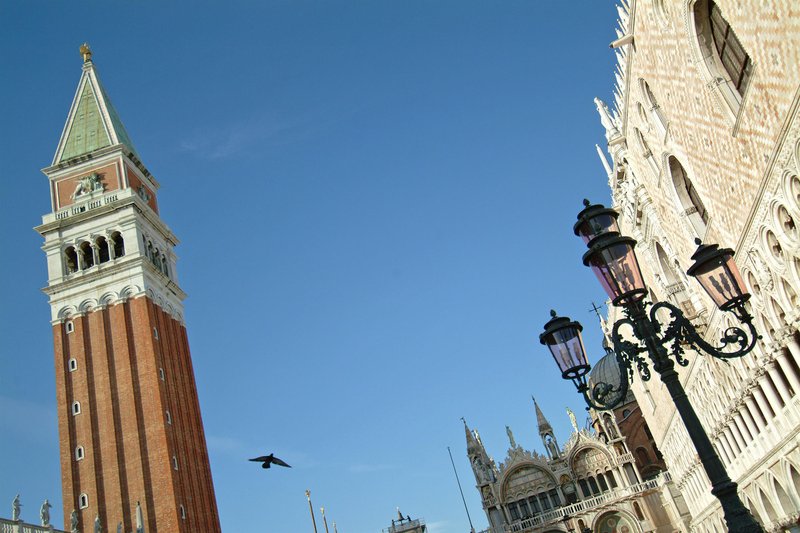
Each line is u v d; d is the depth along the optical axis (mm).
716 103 35062
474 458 107438
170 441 79438
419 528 152000
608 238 16594
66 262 88812
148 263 88312
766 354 41938
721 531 72500
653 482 97250
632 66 47062
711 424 61219
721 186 38594
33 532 52469
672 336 16656
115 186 92000
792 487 45312
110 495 76250
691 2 34031
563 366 17844
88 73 101500
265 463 35344
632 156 56125
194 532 78000
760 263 36875
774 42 27734
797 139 28562
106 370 81875
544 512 100688
